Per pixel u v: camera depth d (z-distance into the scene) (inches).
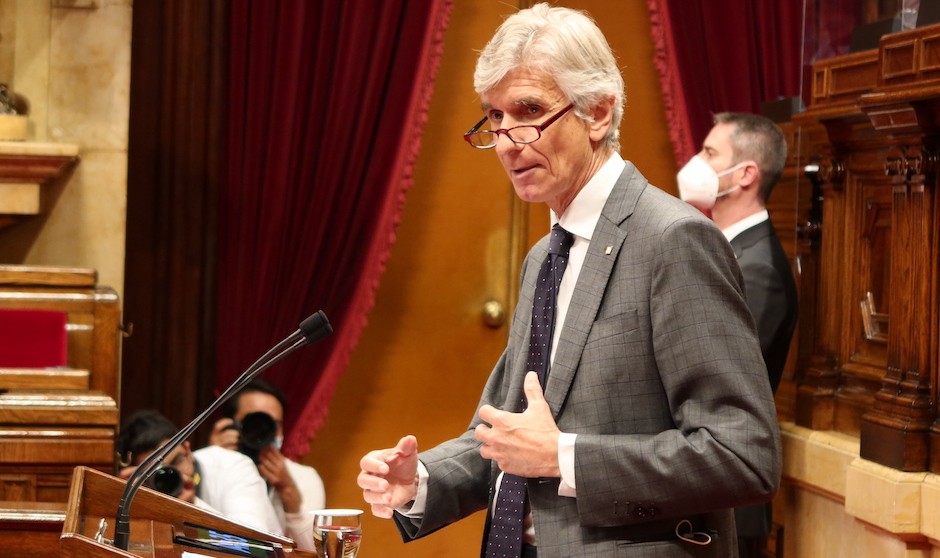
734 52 351.3
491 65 156.7
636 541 151.3
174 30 326.6
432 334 354.0
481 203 355.9
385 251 341.1
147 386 329.7
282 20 326.0
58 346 252.8
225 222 329.4
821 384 270.2
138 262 328.8
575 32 156.2
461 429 356.5
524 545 161.2
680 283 150.3
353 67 330.0
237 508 261.3
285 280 331.6
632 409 153.3
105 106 310.7
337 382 347.6
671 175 361.7
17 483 228.2
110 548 123.9
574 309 157.5
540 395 153.6
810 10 299.3
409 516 171.0
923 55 227.1
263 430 277.7
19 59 306.0
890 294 239.0
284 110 327.0
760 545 288.5
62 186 309.1
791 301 265.9
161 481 237.8
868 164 258.4
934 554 223.1
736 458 144.7
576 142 157.2
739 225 275.3
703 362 147.9
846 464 246.7
